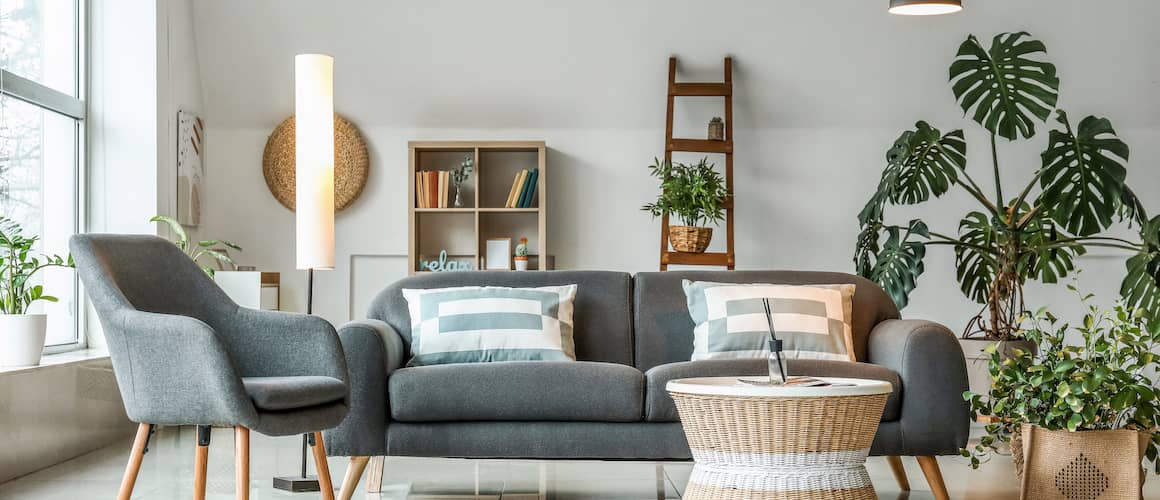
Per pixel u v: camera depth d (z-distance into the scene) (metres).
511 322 3.82
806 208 6.53
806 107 6.43
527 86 6.39
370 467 3.76
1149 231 4.43
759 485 2.73
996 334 5.19
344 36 6.19
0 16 4.64
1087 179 4.67
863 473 2.81
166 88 5.59
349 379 3.20
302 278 6.52
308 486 3.83
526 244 6.38
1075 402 3.16
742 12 6.07
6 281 4.32
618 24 6.12
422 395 3.38
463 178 6.36
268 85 6.35
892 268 5.11
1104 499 3.23
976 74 5.11
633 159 6.55
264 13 6.09
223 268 6.45
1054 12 6.03
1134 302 4.45
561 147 6.56
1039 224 5.18
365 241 6.55
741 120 6.48
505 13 6.07
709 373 3.41
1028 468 3.31
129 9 5.43
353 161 6.46
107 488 3.81
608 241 6.55
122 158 5.41
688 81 6.38
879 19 6.06
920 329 3.44
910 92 6.35
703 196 6.02
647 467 4.38
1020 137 6.45
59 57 5.18
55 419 4.34
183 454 4.63
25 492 3.73
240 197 6.49
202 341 2.69
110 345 2.88
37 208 4.91
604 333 4.06
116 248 3.09
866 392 2.75
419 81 6.36
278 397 2.76
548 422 3.42
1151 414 3.29
